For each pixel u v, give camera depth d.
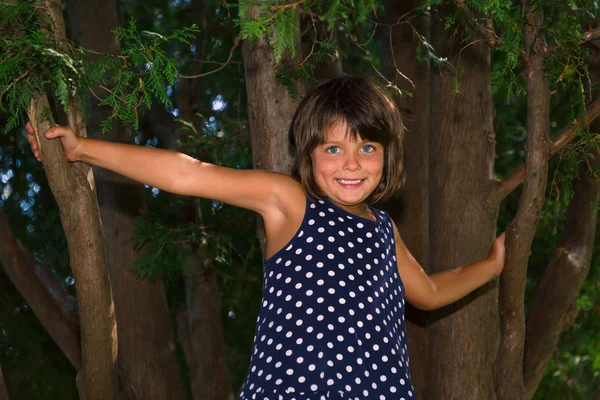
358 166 2.60
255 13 3.00
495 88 3.51
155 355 5.63
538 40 3.00
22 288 5.39
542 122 3.08
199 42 6.50
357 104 2.60
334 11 1.99
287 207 2.66
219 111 6.72
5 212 7.03
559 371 7.28
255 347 2.53
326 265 2.55
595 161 4.74
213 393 6.05
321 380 2.36
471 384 4.43
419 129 5.10
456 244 4.53
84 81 2.62
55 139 2.58
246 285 6.29
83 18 5.41
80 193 2.80
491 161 4.58
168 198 6.23
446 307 4.51
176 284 7.16
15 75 2.44
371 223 2.70
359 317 2.49
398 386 2.46
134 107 2.64
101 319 3.07
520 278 3.32
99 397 3.29
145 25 6.85
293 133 2.71
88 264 2.93
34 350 6.77
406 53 5.04
